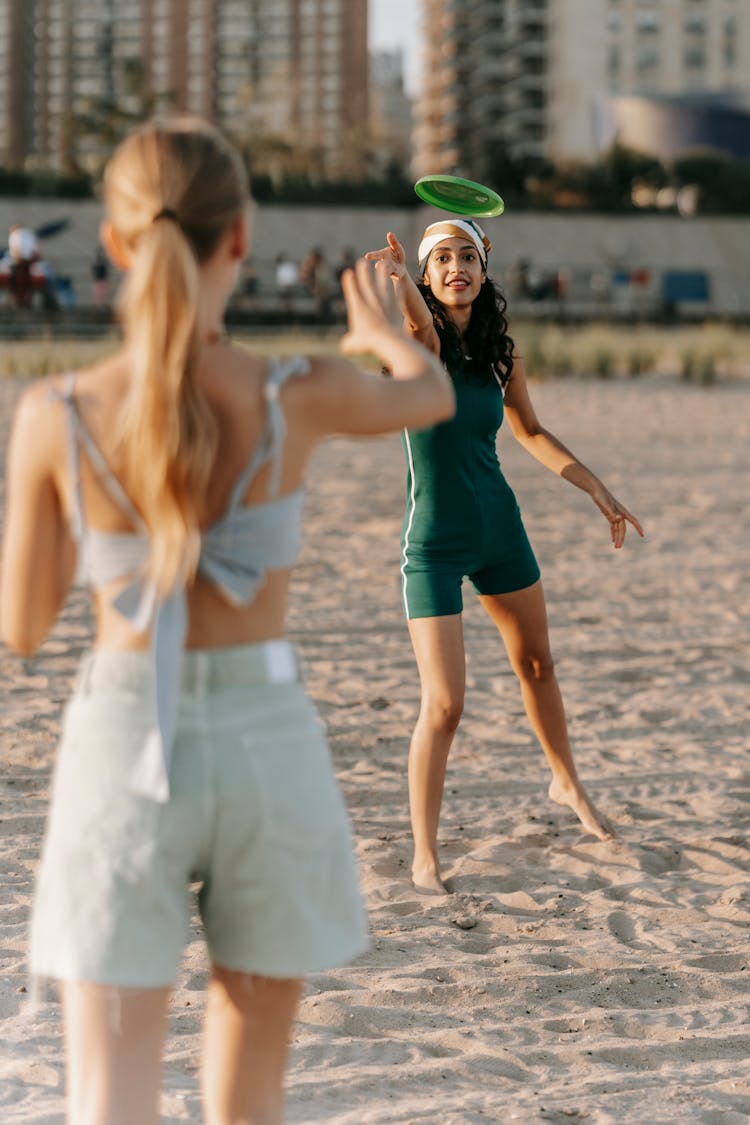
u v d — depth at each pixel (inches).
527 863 186.7
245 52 6604.3
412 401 85.7
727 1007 145.6
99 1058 77.7
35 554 82.5
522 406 181.8
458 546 173.8
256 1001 83.3
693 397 869.2
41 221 2145.7
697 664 286.8
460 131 5433.1
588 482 179.9
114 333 1189.7
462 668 175.8
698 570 377.4
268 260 2188.7
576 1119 119.5
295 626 309.1
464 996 146.7
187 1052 131.6
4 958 151.8
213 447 78.8
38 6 6806.1
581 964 155.8
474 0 5201.8
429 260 169.5
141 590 79.4
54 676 268.2
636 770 223.8
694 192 2610.7
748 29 4630.9
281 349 1023.0
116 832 78.3
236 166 83.4
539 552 397.7
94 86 6781.5
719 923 168.4
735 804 209.0
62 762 80.8
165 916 79.3
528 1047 135.1
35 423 80.8
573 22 4603.8
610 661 288.5
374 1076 127.4
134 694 79.1
